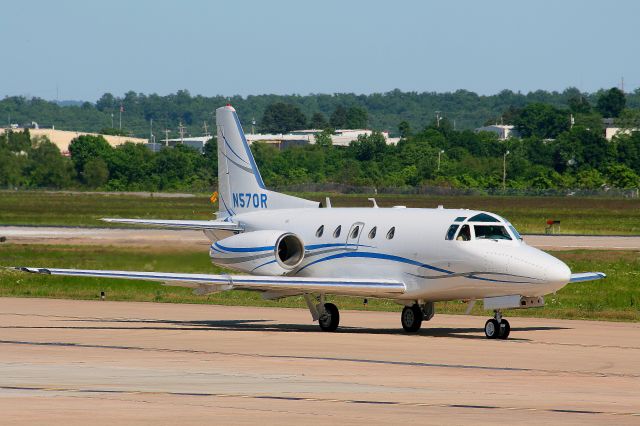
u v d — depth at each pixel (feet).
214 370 186.19
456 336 253.65
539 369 193.36
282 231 287.28
